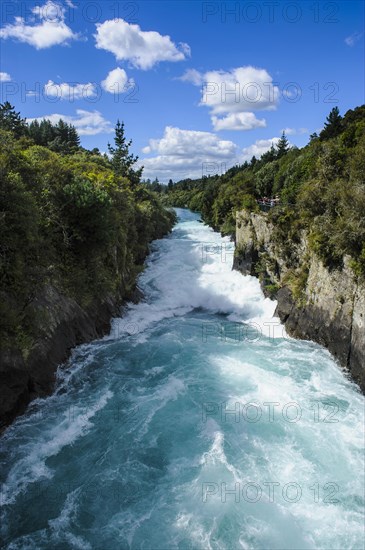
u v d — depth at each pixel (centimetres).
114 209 3186
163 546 1220
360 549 1211
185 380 2186
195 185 17938
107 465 1552
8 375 1700
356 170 2734
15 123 8062
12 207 1873
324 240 2503
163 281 3988
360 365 2117
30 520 1305
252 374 2255
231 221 6259
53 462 1554
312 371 2283
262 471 1523
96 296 2767
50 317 2141
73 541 1237
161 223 7056
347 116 5622
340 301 2355
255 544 1226
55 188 2552
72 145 10531
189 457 1598
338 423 1806
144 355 2495
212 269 4412
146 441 1689
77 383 2112
